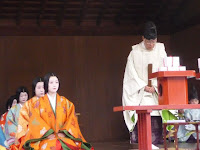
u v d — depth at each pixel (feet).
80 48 44.55
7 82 42.83
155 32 21.27
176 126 18.85
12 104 29.76
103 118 44.47
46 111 17.11
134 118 21.21
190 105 12.99
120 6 41.42
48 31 43.27
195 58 39.55
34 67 43.52
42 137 16.62
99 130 44.21
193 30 39.99
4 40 43.09
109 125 44.47
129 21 44.16
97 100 44.52
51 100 17.46
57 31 43.45
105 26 44.09
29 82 43.24
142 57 21.93
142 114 13.91
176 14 42.45
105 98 44.68
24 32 42.83
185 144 27.14
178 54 43.29
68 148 16.74
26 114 18.35
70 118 17.33
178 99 13.33
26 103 18.53
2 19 42.04
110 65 45.01
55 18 42.68
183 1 40.47
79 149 17.25
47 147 16.37
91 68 44.65
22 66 43.29
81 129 43.93
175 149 19.33
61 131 16.93
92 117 44.24
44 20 42.83
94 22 43.83
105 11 42.04
